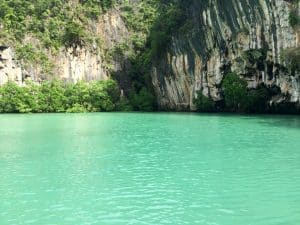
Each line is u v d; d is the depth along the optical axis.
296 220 12.87
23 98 70.56
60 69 77.12
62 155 23.58
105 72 80.00
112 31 83.88
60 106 72.44
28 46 75.75
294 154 22.52
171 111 67.12
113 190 16.34
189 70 62.88
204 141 27.84
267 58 49.25
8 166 20.72
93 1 84.81
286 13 45.25
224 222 12.82
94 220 13.16
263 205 14.30
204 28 58.50
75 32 78.38
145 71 75.88
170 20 66.31
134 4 89.00
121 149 25.42
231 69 55.12
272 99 51.41
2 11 78.25
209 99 59.81
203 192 15.89
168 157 22.55
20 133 34.28
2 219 13.30
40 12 81.00
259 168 19.44
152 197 15.39
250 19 50.22
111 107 73.12
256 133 31.14
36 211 14.01
